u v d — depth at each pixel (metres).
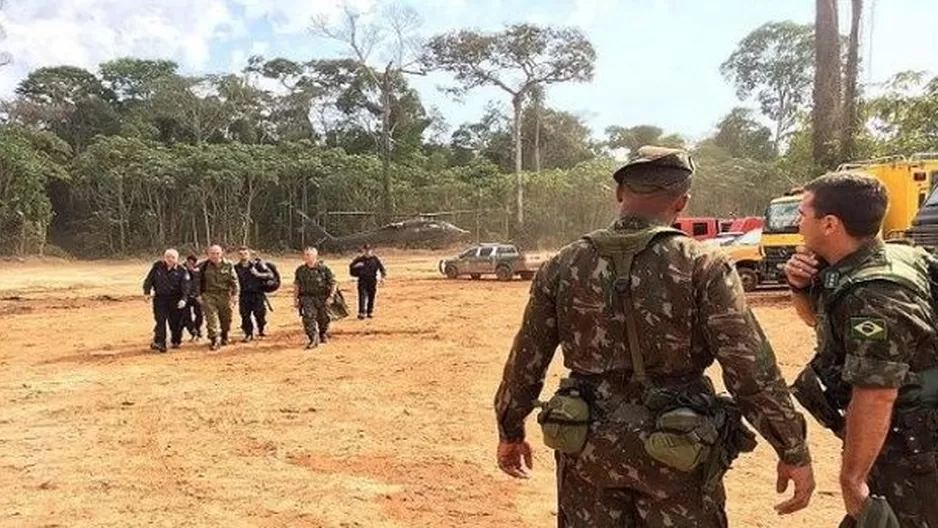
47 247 57.75
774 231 18.80
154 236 61.09
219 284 14.30
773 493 5.73
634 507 2.70
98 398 9.84
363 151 77.12
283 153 67.50
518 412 3.06
